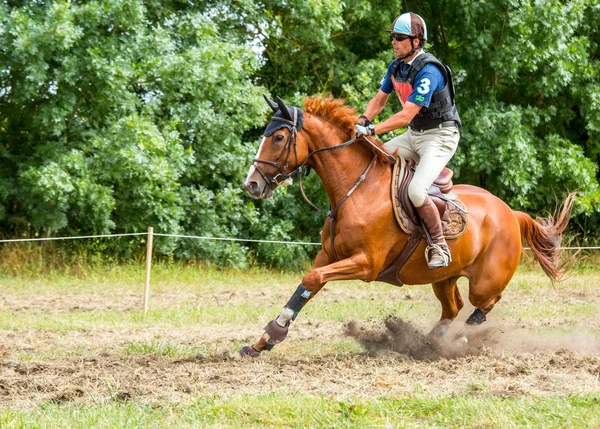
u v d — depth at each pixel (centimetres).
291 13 1683
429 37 1955
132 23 1440
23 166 1462
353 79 1811
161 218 1518
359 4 1722
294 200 1742
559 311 1146
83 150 1453
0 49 1366
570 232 1997
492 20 1773
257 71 1848
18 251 1484
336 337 863
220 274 1559
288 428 477
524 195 1783
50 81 1443
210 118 1534
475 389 568
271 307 1127
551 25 1716
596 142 1927
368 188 666
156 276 1469
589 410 490
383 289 1415
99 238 1559
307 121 658
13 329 904
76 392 558
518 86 1928
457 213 709
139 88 1591
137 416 490
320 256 696
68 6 1359
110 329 916
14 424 459
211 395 554
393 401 523
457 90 1903
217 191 1638
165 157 1491
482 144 1731
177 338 855
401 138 714
